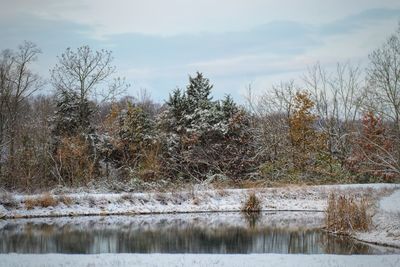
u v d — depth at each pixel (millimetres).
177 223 32844
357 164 50562
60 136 46656
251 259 17906
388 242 23578
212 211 38469
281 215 36906
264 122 58406
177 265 16656
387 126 49375
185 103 55125
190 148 51031
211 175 47969
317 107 59312
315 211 38906
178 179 46656
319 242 25188
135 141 48312
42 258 17984
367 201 31641
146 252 22797
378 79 37875
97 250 23297
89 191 40156
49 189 40562
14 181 41344
